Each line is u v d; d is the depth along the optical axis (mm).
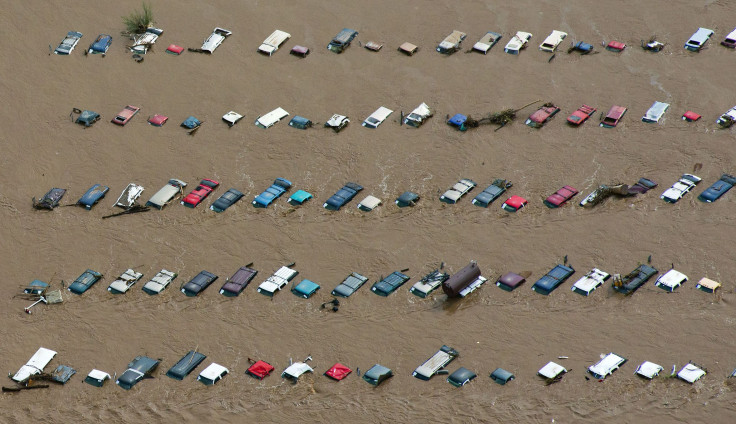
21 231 137375
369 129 151875
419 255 132500
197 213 139125
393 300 126812
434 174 144125
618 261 130500
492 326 123500
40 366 119875
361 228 136500
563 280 127938
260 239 135375
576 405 114625
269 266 131625
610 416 113562
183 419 115062
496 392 116250
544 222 136375
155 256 133500
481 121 152125
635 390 115688
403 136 150500
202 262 132500
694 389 115438
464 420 113875
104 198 141625
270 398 116625
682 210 137250
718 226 134750
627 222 136000
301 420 114562
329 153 147875
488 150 147625
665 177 142250
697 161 144500
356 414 114812
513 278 127938
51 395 117750
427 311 125500
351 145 149125
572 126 150875
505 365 118875
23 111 155000
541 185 141750
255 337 123125
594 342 121000
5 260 133375
